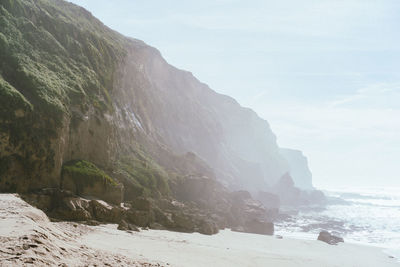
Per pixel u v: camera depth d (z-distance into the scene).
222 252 30.09
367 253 43.56
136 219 36.25
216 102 141.00
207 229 42.59
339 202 129.00
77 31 53.25
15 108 31.94
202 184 60.53
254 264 27.83
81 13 72.50
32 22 46.25
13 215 16.06
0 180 29.53
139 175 50.72
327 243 48.53
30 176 31.64
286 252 38.84
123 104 62.22
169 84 102.69
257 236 48.47
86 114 41.38
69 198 31.19
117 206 36.59
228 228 53.09
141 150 60.78
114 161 47.97
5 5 43.31
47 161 32.97
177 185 58.91
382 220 80.56
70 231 23.16
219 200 62.31
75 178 35.09
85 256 13.16
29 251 9.95
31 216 18.94
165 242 29.27
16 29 42.22
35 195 29.92
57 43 47.25
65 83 41.62
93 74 49.16
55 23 50.06
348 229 65.69
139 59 84.69
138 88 74.69
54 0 69.88
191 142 93.75
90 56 52.19
